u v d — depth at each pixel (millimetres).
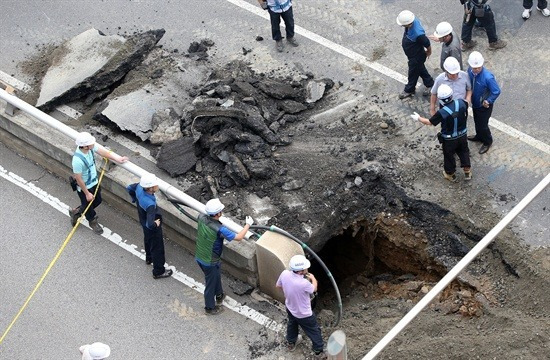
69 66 15289
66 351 12000
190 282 12734
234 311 12305
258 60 15500
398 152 13664
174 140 13867
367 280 13680
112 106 14477
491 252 12320
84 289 12734
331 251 14102
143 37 15516
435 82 13109
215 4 16781
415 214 13055
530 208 12711
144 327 12211
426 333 11531
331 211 13047
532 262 12000
